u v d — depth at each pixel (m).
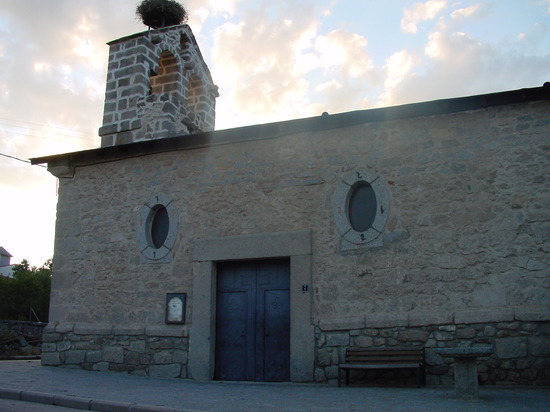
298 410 5.21
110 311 9.19
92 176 9.92
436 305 7.11
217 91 13.05
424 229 7.35
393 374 7.14
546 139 7.00
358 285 7.57
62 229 9.95
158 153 9.41
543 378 6.45
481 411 4.87
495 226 7.02
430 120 7.61
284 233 8.14
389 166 7.70
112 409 5.58
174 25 12.44
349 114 7.85
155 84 12.12
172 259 8.90
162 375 8.49
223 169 8.84
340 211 7.87
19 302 35.78
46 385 6.96
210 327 8.36
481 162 7.24
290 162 8.38
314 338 7.64
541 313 6.55
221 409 5.31
